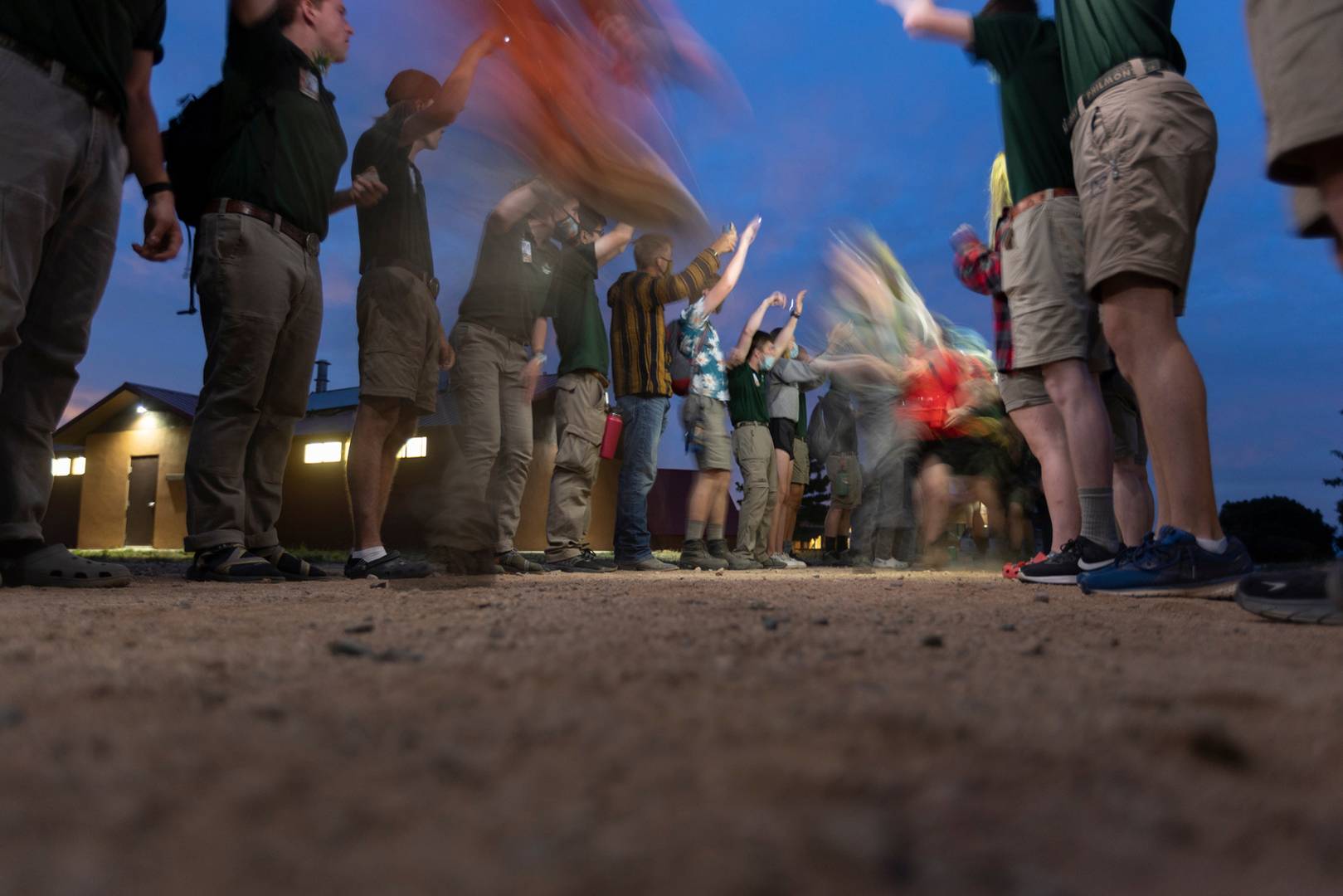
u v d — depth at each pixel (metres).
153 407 17.53
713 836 0.42
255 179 3.12
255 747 0.59
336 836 0.43
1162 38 2.32
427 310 3.53
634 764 0.56
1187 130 2.20
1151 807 0.49
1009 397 3.53
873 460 5.86
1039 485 6.75
